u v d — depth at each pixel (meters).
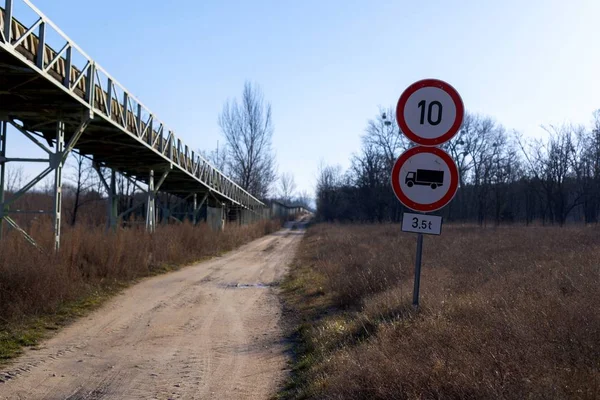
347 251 21.66
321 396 5.74
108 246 16.31
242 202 52.97
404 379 5.16
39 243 13.90
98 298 12.98
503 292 8.56
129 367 7.53
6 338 8.81
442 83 6.87
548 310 6.64
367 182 67.31
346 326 8.80
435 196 6.93
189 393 6.46
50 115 15.68
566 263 12.27
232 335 9.73
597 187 50.34
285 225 92.06
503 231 32.75
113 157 23.78
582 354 5.22
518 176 59.66
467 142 60.34
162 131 23.31
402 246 21.28
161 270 19.92
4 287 10.27
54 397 6.23
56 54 13.12
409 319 7.32
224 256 28.75
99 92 16.39
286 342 9.17
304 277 17.61
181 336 9.56
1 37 10.62
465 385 4.77
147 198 25.86
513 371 4.89
